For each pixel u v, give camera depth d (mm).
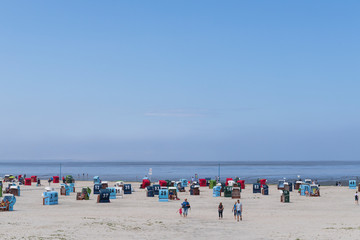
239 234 29047
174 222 34719
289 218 39188
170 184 79375
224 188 62875
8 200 41281
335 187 88812
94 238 25688
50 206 46594
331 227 32312
